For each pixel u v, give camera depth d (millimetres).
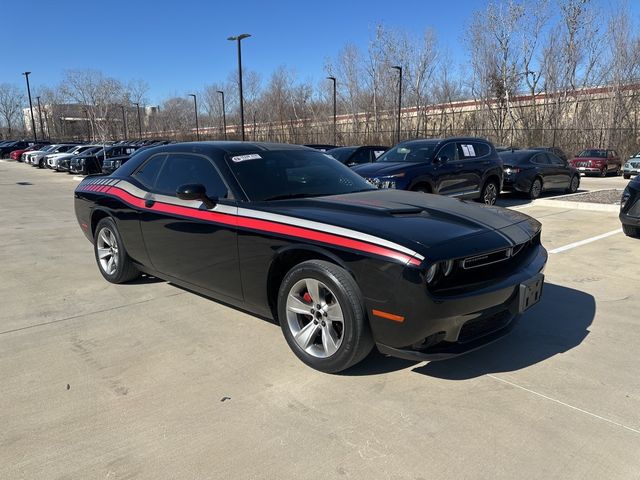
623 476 2375
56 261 6664
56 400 3090
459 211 3723
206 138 63781
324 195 4117
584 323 4281
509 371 3426
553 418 2857
